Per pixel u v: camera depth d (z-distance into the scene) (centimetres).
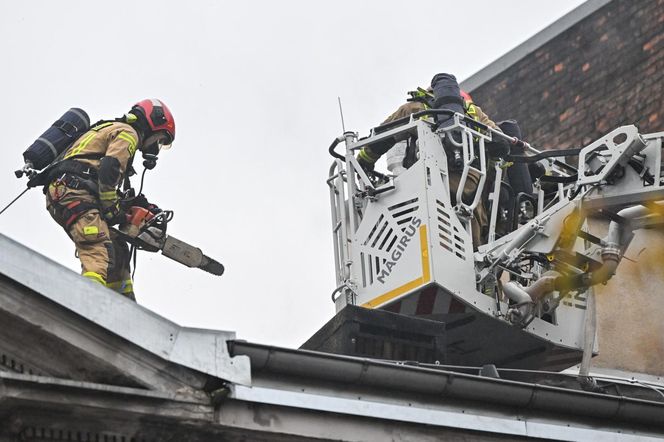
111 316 1520
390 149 2455
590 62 3988
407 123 2422
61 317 1505
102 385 1498
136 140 2148
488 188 2483
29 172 2125
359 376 1678
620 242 2361
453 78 2461
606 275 2352
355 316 2056
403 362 1917
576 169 2656
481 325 2377
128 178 2211
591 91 3966
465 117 2409
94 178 2116
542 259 2419
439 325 2128
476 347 2428
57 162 2125
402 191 2386
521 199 2503
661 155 2300
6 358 1516
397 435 1694
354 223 2436
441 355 2116
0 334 1505
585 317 2489
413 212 2364
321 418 1639
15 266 1491
